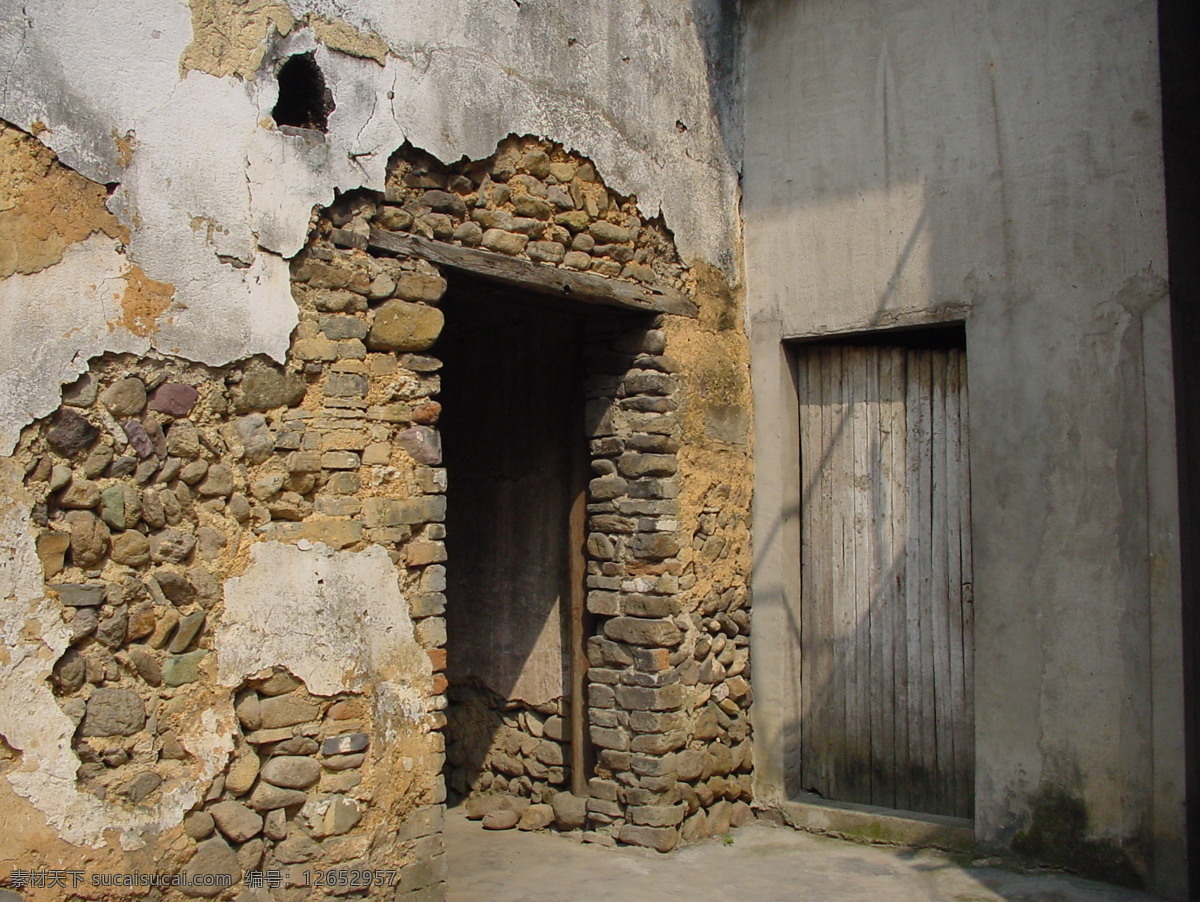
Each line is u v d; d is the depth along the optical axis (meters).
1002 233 4.86
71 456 3.25
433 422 4.15
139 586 3.35
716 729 5.27
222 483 3.56
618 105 4.98
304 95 3.90
